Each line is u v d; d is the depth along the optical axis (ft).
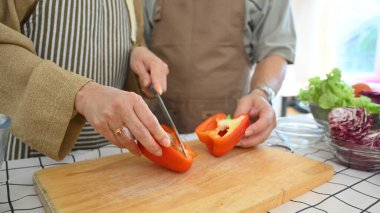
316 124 2.54
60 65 2.12
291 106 6.85
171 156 1.58
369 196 1.50
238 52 3.06
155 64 2.20
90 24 2.16
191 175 1.63
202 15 2.95
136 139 1.57
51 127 1.49
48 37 2.05
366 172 1.79
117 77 2.51
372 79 6.53
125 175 1.61
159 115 3.24
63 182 1.50
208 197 1.40
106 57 2.34
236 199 1.38
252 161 1.83
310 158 1.91
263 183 1.53
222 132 1.93
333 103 2.34
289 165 1.76
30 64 1.53
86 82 1.52
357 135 1.75
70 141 1.63
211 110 3.11
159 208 1.30
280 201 1.43
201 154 1.95
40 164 1.82
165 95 3.20
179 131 3.23
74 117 1.60
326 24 6.67
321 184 1.63
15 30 1.80
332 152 1.97
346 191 1.56
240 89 3.15
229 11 2.94
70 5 2.06
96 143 2.38
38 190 1.46
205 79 3.04
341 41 6.85
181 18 2.99
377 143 1.72
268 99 2.45
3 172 1.69
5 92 1.58
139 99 1.48
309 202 1.45
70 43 2.10
